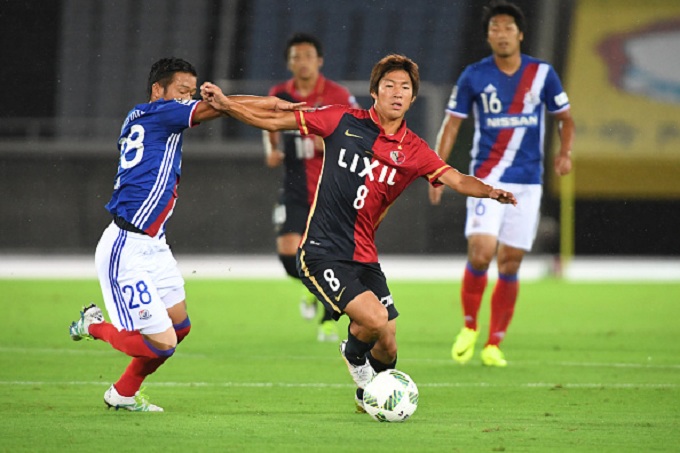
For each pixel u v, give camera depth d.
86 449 17.77
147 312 20.77
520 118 31.45
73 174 72.56
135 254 20.89
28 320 42.06
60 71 78.94
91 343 35.28
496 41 31.17
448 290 56.78
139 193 20.88
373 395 20.75
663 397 24.97
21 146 72.19
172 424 20.34
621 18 80.94
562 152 32.41
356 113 21.17
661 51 80.69
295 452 17.58
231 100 20.75
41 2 78.31
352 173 20.91
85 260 70.44
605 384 27.20
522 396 25.09
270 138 38.34
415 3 83.81
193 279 62.81
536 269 69.06
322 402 23.88
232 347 35.09
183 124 20.84
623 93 80.38
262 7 82.31
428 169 21.11
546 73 31.48
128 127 21.17
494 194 20.91
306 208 37.72
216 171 72.12
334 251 21.09
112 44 79.88
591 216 79.75
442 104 80.00
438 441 18.72
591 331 40.31
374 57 83.19
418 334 39.06
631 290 57.50
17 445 18.08
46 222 72.44
